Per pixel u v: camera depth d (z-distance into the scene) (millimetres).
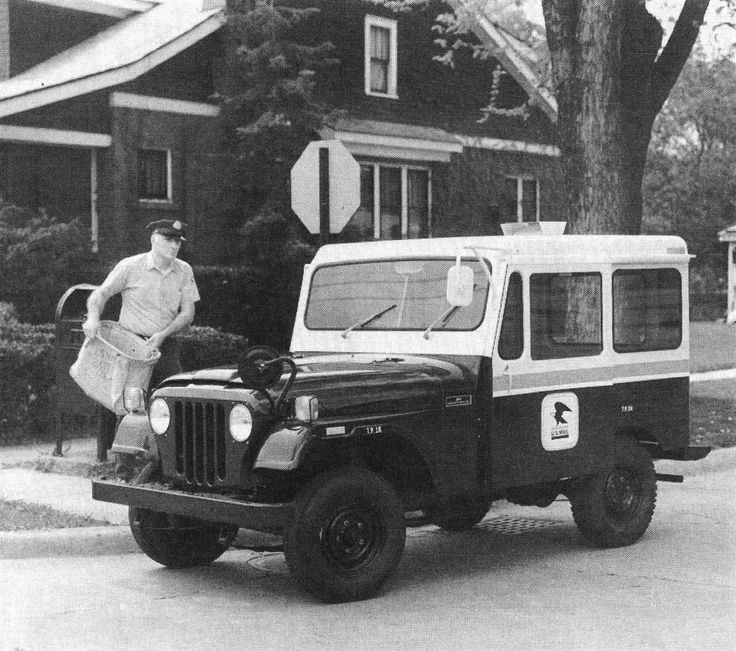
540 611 6527
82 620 6379
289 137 20359
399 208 24203
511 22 20859
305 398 6383
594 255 7977
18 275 16516
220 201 20953
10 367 12852
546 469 7586
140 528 7461
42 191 19219
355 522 6648
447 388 7059
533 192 27828
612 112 13297
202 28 20484
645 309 8352
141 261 9617
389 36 24438
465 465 7141
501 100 26984
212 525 7125
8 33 20891
